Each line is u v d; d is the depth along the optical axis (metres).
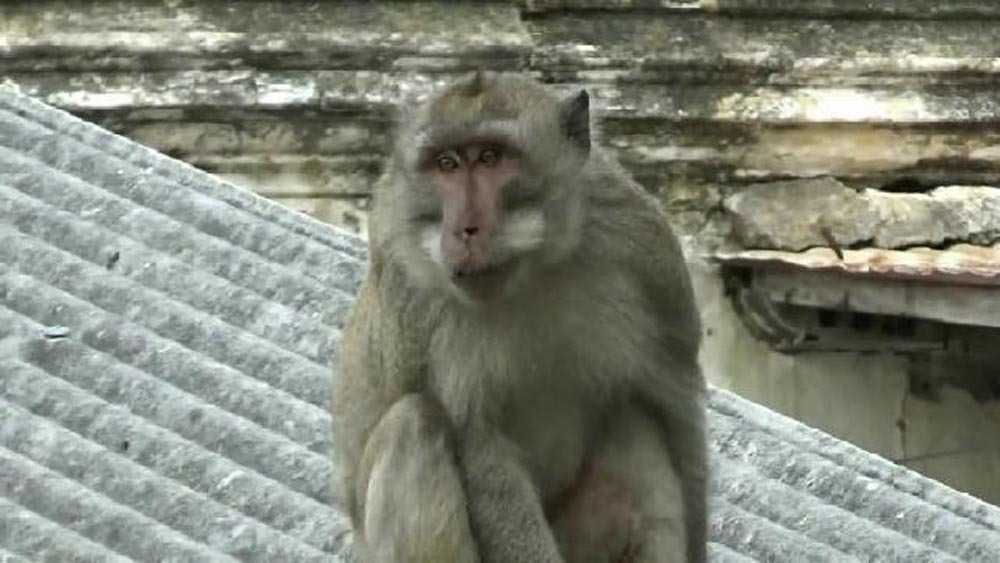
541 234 15.12
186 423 18.80
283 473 18.36
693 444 16.00
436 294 15.37
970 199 27.89
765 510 18.69
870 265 26.19
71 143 22.17
